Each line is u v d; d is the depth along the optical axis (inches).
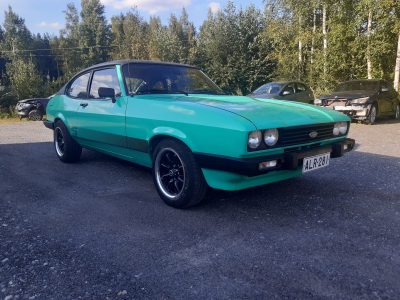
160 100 144.6
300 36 770.8
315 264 96.3
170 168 141.3
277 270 93.6
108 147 178.1
